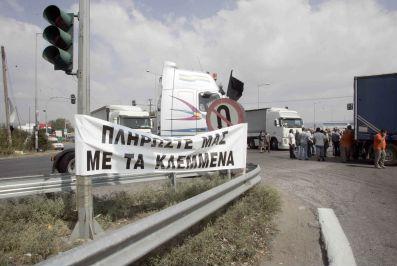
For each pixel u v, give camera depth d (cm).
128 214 662
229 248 496
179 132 1202
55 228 549
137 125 2388
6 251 454
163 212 414
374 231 620
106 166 540
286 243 557
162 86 1209
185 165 654
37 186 679
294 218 699
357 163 1847
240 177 689
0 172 1722
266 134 2927
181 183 898
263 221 621
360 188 1048
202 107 1220
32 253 445
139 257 370
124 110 2455
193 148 664
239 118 765
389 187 1072
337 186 1080
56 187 705
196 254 460
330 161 1983
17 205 625
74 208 634
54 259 268
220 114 770
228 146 725
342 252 509
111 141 546
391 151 1727
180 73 1227
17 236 480
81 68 544
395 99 1752
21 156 3441
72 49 548
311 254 516
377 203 844
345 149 1908
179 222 456
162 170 618
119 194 757
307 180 1197
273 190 816
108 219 616
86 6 549
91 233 507
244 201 712
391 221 686
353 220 690
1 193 631
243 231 549
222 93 1313
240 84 868
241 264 471
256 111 3622
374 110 1814
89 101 553
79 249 293
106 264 325
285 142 3206
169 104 1200
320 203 838
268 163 1855
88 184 519
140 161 584
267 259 493
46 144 4438
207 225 558
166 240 418
